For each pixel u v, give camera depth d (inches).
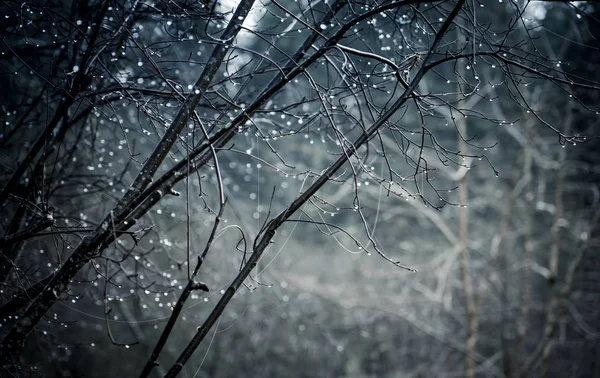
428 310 515.8
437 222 457.7
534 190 563.5
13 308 153.3
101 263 219.9
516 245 571.2
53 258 221.5
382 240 613.0
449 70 518.6
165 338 129.5
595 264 522.3
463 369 509.0
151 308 298.2
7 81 226.2
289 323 519.8
